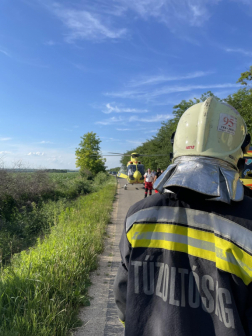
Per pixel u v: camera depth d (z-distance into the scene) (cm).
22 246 770
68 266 407
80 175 3950
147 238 102
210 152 106
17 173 1509
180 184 95
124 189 2391
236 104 1598
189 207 98
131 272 101
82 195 2111
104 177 3734
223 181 98
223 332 82
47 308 293
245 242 85
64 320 293
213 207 94
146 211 105
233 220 90
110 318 327
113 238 696
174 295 92
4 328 251
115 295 116
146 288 98
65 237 537
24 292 310
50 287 338
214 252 90
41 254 441
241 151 118
